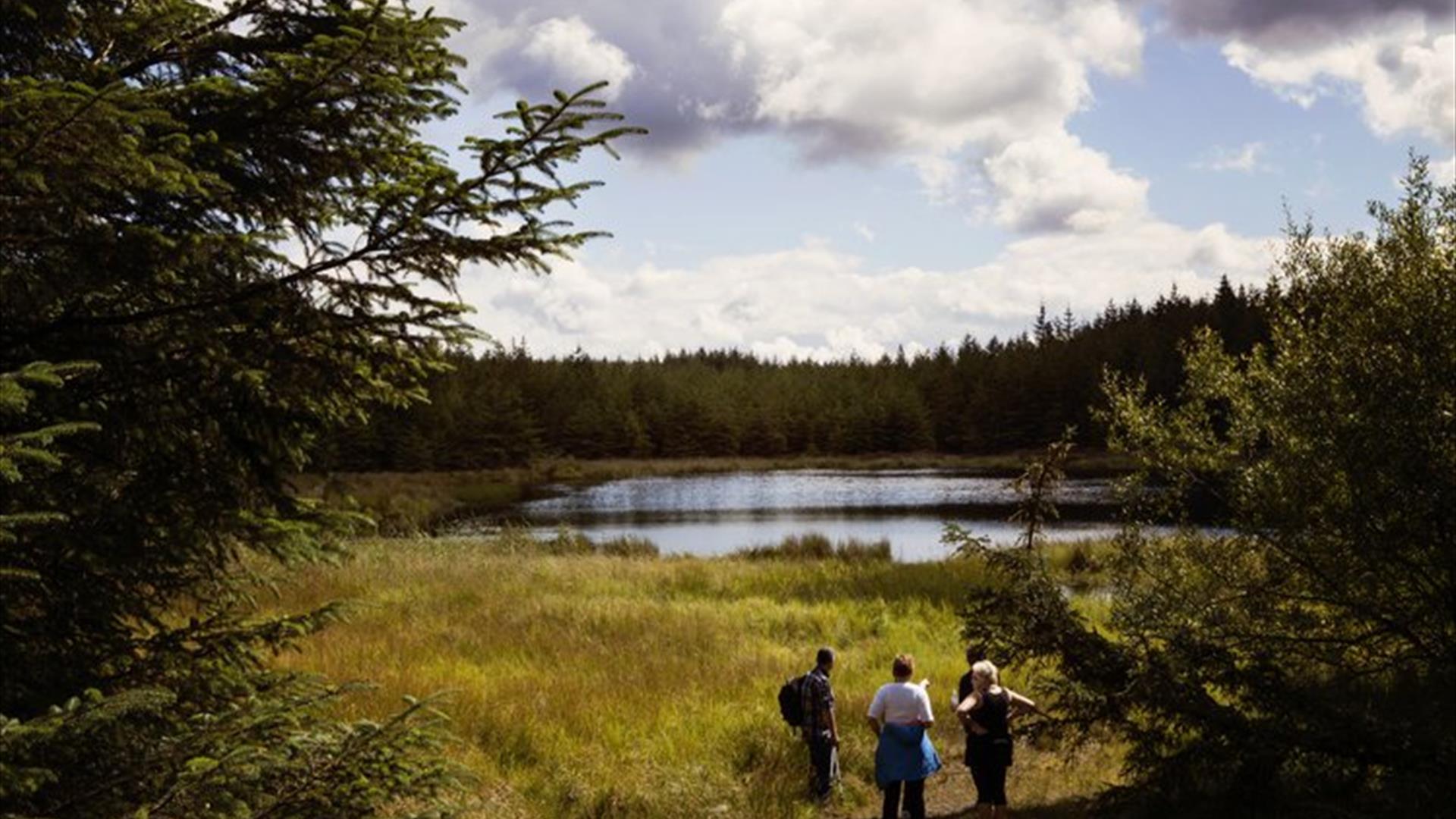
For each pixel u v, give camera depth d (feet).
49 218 12.01
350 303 14.17
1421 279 27.68
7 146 10.62
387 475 273.33
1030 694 42.50
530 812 27.27
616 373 446.19
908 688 28.43
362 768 13.00
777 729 35.06
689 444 395.75
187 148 11.85
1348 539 27.55
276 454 14.73
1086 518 143.95
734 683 41.98
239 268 13.55
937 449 394.32
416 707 13.03
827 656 31.60
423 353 14.92
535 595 64.23
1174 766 27.58
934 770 28.45
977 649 31.71
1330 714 25.62
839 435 401.70
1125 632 28.73
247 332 14.11
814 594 70.59
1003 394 362.12
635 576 76.18
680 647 49.42
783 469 347.97
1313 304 30.66
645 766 31.17
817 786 30.86
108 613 13.99
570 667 43.75
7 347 13.34
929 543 124.88
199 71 14.98
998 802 28.40
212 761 11.40
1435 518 26.48
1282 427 29.32
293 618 15.81
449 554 84.74
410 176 13.44
